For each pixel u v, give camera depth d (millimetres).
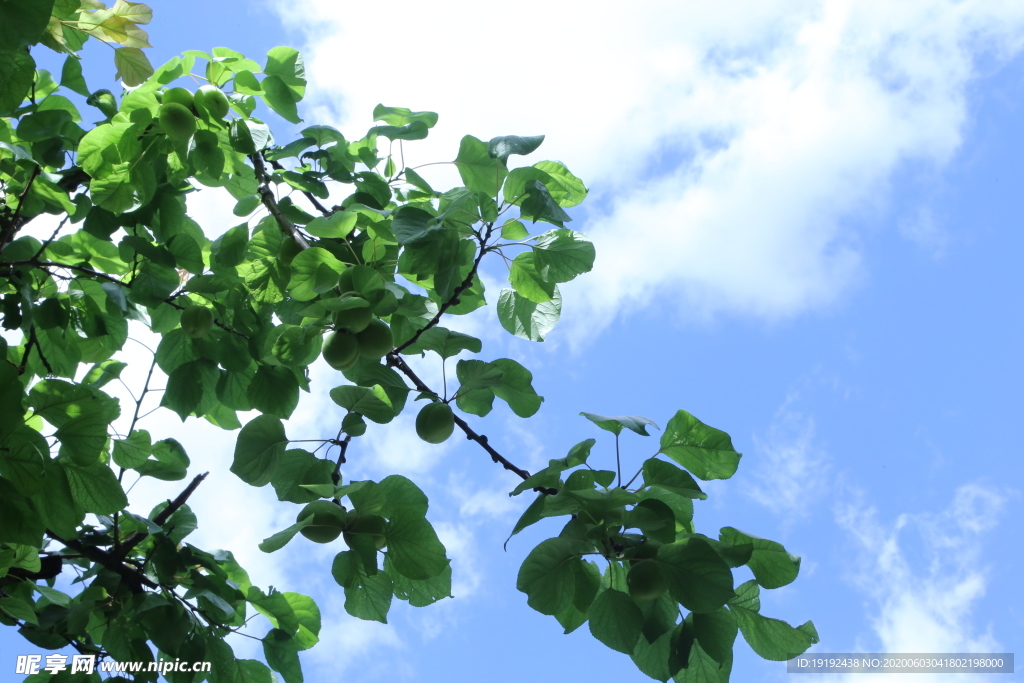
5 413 2650
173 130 3816
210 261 4531
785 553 2906
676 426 3057
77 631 3727
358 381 3332
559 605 2869
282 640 4230
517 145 3748
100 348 4727
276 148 4422
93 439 3004
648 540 2811
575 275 3842
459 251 3549
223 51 4254
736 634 2826
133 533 4164
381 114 4777
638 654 3029
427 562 2941
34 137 3980
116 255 4719
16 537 2586
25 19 2633
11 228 3945
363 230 3990
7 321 4172
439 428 3291
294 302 4289
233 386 4473
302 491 3248
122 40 3984
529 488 2926
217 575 4098
